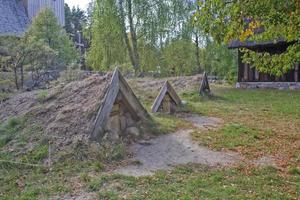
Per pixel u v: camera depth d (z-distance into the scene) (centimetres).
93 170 427
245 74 1811
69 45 2262
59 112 576
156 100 813
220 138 607
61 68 1450
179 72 2238
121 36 1948
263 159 492
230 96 1280
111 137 536
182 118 788
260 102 1114
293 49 538
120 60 1978
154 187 375
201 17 441
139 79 1312
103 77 655
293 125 734
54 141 505
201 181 395
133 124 607
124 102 594
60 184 382
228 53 2391
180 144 561
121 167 444
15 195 355
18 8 2433
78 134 515
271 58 563
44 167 433
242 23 429
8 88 1062
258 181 400
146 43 2019
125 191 363
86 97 602
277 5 391
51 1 2838
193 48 2411
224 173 426
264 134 645
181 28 2091
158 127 637
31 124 564
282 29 471
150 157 490
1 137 530
